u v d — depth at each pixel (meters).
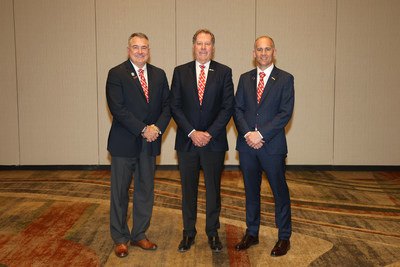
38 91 5.50
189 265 2.42
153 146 2.59
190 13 5.38
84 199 4.00
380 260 2.48
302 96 5.45
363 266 2.39
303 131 5.50
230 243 2.79
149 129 2.50
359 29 5.34
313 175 5.19
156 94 2.60
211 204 2.64
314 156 5.53
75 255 2.58
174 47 5.43
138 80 2.56
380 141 5.47
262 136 2.47
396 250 2.65
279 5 5.35
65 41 5.43
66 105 5.52
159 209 3.64
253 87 2.62
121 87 2.53
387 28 5.33
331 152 5.51
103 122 5.54
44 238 2.89
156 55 5.44
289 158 5.55
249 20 5.38
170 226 3.17
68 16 5.40
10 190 4.37
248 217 2.74
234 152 5.51
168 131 5.51
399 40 5.33
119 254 2.54
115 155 2.54
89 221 3.29
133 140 2.54
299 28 5.36
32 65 5.46
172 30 5.41
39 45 5.43
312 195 4.15
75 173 5.34
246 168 2.64
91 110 5.52
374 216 3.44
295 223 3.24
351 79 5.41
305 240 2.85
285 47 5.39
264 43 2.52
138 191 2.68
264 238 2.89
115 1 5.38
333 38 5.36
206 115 2.59
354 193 4.24
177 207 3.71
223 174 5.22
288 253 2.61
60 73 5.47
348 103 5.45
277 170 2.56
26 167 5.59
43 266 2.40
